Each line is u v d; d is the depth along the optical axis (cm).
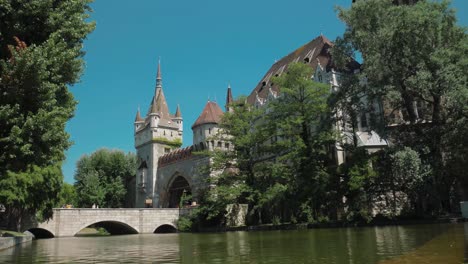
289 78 4666
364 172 3603
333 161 5188
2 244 2180
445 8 3409
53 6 1908
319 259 1146
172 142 9762
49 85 1698
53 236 5584
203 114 8056
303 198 4103
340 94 3956
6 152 1669
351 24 3738
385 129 3747
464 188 4147
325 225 3703
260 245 1847
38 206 4434
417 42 3247
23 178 3725
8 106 1619
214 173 6775
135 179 9975
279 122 4600
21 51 1622
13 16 1745
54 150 1792
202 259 1330
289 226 4006
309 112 4491
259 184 4791
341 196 3916
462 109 3141
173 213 6775
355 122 4072
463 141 3300
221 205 5119
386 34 3309
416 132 3584
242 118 5159
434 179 3381
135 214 6419
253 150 5084
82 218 5894
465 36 3459
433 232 2016
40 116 1669
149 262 1298
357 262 1038
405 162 3130
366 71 3566
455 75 3172
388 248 1354
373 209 3762
